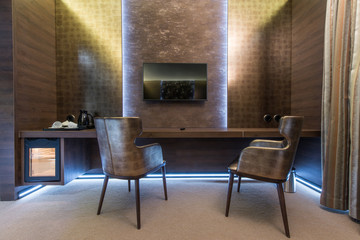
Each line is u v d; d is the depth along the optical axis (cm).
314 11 217
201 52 262
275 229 142
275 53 261
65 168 199
